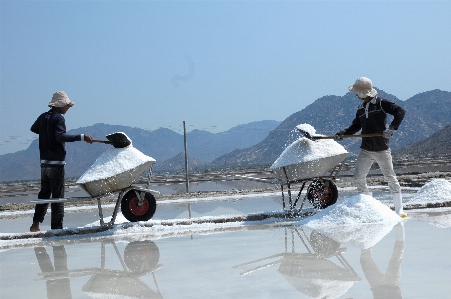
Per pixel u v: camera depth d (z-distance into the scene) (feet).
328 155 22.06
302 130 22.34
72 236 20.66
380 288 10.12
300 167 22.36
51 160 21.39
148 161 21.03
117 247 17.62
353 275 11.39
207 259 14.33
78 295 11.01
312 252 14.58
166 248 16.78
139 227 21.16
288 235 18.07
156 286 11.40
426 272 11.26
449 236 15.98
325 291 10.14
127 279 12.39
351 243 15.65
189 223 21.70
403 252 13.69
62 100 21.72
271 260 13.67
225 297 10.00
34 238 20.42
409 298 9.31
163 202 38.47
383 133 20.81
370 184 43.06
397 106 20.86
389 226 18.79
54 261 15.62
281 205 31.01
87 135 21.21
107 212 32.89
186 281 11.69
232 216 22.25
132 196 21.53
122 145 21.17
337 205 20.98
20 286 12.21
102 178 20.49
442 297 9.27
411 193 33.32
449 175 49.88
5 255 17.33
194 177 97.30
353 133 22.27
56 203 21.62
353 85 21.75
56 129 21.16
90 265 14.61
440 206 23.99
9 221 31.04
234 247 16.17
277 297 9.85
